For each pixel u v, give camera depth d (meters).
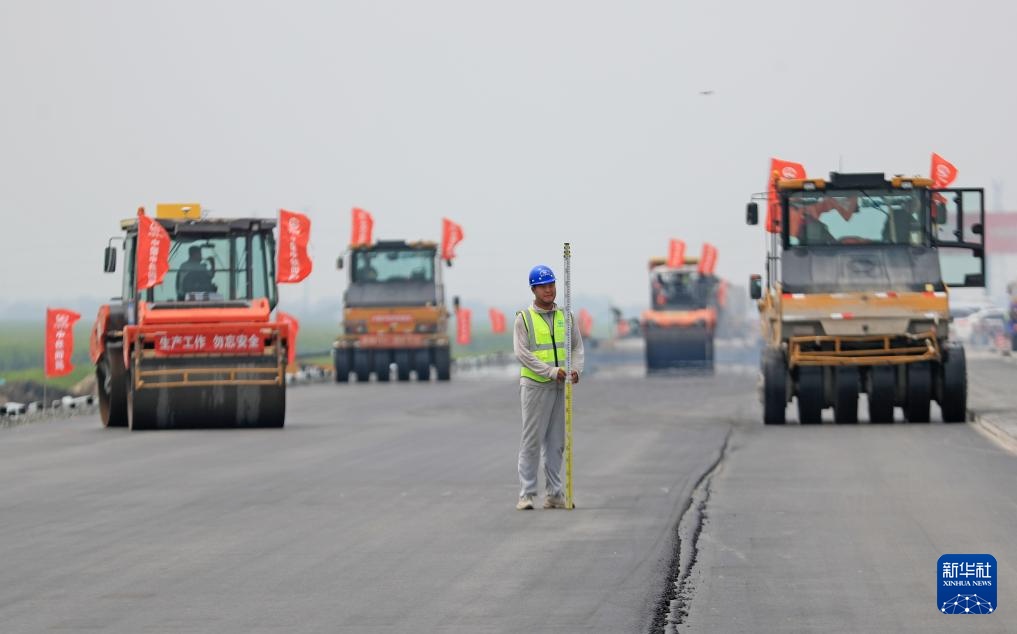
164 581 33.00
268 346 79.38
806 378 77.56
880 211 79.50
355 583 32.53
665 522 41.31
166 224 81.38
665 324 161.50
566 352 44.12
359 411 96.62
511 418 87.94
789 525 40.41
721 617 28.45
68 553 36.97
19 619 29.02
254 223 82.12
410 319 153.25
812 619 28.25
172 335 78.38
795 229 79.75
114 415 81.88
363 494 48.91
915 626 27.64
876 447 63.69
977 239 79.44
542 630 27.52
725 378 147.88
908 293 76.81
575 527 40.59
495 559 35.44
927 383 76.25
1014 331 172.62
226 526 41.59
